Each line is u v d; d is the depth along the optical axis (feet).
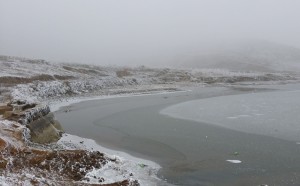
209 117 119.75
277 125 105.29
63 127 105.40
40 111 88.43
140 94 195.31
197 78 271.90
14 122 74.74
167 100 169.78
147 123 110.42
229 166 68.44
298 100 165.89
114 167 65.41
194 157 74.54
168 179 61.77
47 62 245.86
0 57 238.48
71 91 184.24
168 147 82.38
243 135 93.20
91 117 122.72
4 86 156.15
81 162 63.62
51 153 63.31
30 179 53.06
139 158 74.13
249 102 159.63
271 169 66.54
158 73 281.95
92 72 242.17
